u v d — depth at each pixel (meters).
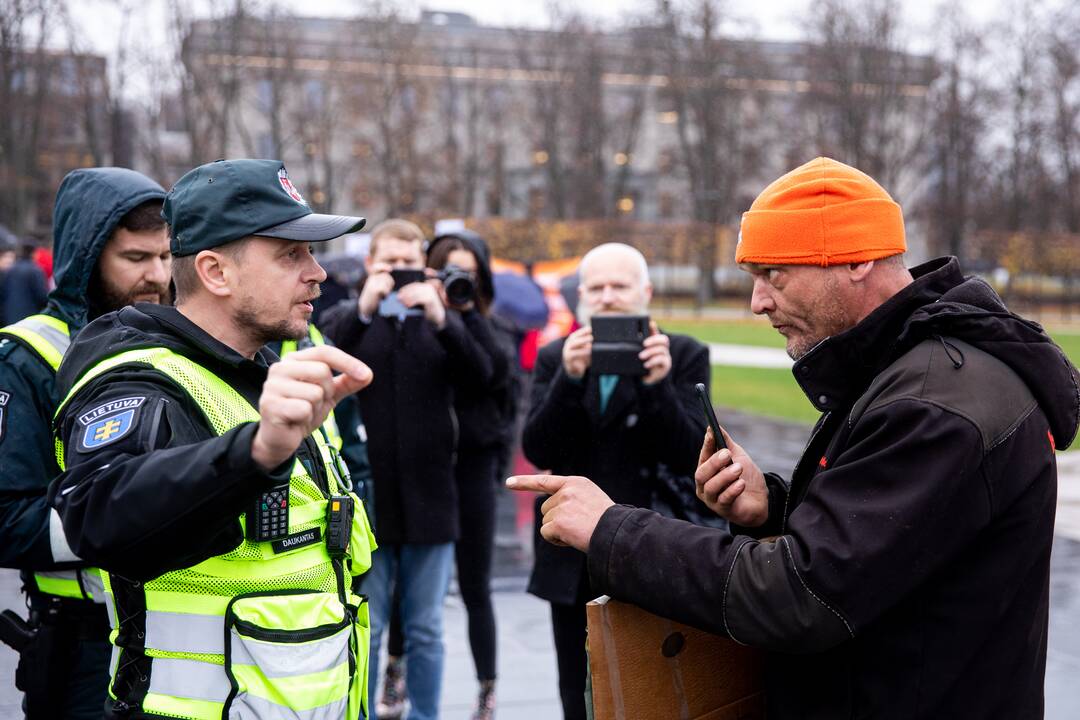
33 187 38.69
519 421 9.33
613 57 54.59
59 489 1.71
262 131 53.94
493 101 57.66
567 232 45.72
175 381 1.82
